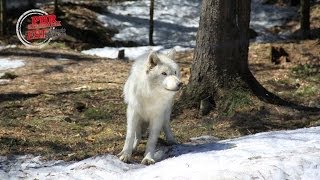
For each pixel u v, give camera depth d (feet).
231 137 37.86
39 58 66.54
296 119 42.98
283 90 54.08
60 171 28.55
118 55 71.97
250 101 44.73
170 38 88.89
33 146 34.65
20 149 33.88
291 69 62.03
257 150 28.48
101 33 86.22
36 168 29.73
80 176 27.20
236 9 45.09
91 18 92.02
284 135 32.22
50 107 46.39
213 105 44.83
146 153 29.91
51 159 31.81
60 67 62.23
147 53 30.14
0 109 45.32
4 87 53.31
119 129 39.78
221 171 24.99
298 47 73.56
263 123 41.68
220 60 45.27
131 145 30.27
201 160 27.27
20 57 66.74
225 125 41.68
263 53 71.31
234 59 45.50
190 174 25.18
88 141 36.22
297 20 98.48
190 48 80.02
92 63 65.36
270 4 110.93
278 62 66.49
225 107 44.32
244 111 43.83
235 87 45.19
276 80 57.52
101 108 46.50
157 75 27.66
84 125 41.19
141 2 107.14
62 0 100.48
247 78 46.21
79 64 64.44
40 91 51.90
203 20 45.47
